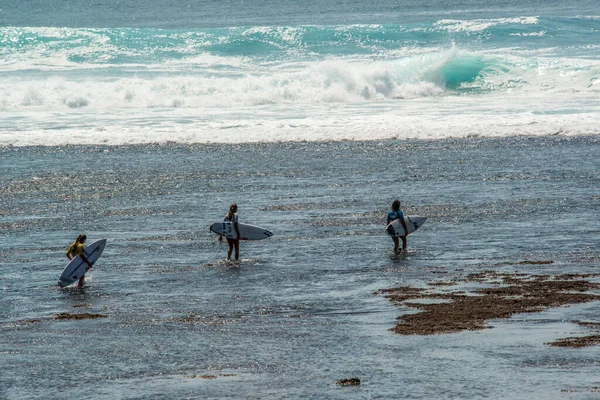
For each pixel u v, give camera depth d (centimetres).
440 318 4884
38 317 5222
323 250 6956
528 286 5591
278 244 7206
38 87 17638
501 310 5009
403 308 5159
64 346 4566
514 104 16612
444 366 4044
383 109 16338
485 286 5644
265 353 4353
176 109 16738
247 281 6019
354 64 19488
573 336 4441
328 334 4666
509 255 6600
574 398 3578
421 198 9044
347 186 9794
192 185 9994
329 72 18500
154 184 10069
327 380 3909
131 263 6669
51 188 9888
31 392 3859
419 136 13375
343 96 17950
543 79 19038
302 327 4828
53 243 7400
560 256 6506
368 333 4653
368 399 3656
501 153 11850
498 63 19725
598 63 19550
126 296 5691
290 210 8575
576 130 13500
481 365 4034
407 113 15662
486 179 10062
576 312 4919
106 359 4322
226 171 10850
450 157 11606
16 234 7769
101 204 9031
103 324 5012
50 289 5947
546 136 13225
